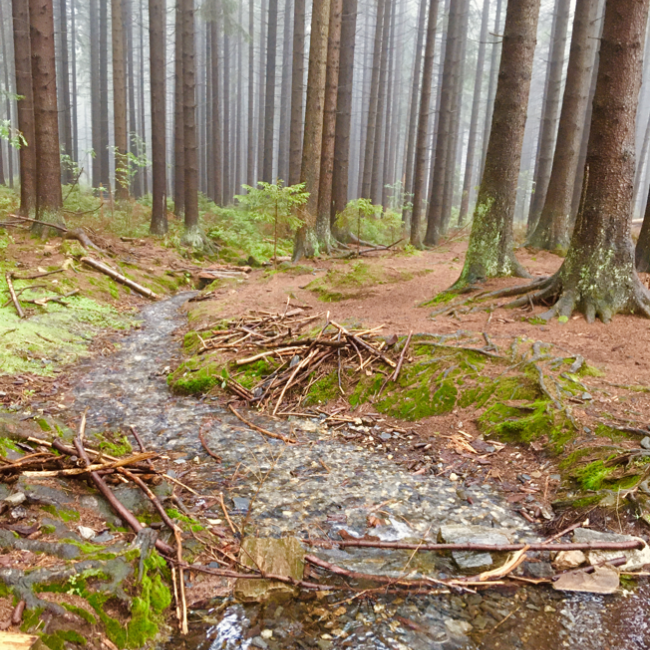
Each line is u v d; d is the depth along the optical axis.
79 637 2.21
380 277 10.02
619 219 6.56
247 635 2.51
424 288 9.27
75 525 2.98
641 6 5.94
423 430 5.03
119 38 19.14
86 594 2.39
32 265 10.34
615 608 2.71
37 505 3.04
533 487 3.92
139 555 2.70
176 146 20.00
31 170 12.99
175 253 15.09
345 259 13.27
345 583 2.90
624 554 3.01
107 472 3.67
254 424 5.34
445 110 18.39
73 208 17.45
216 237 17.97
